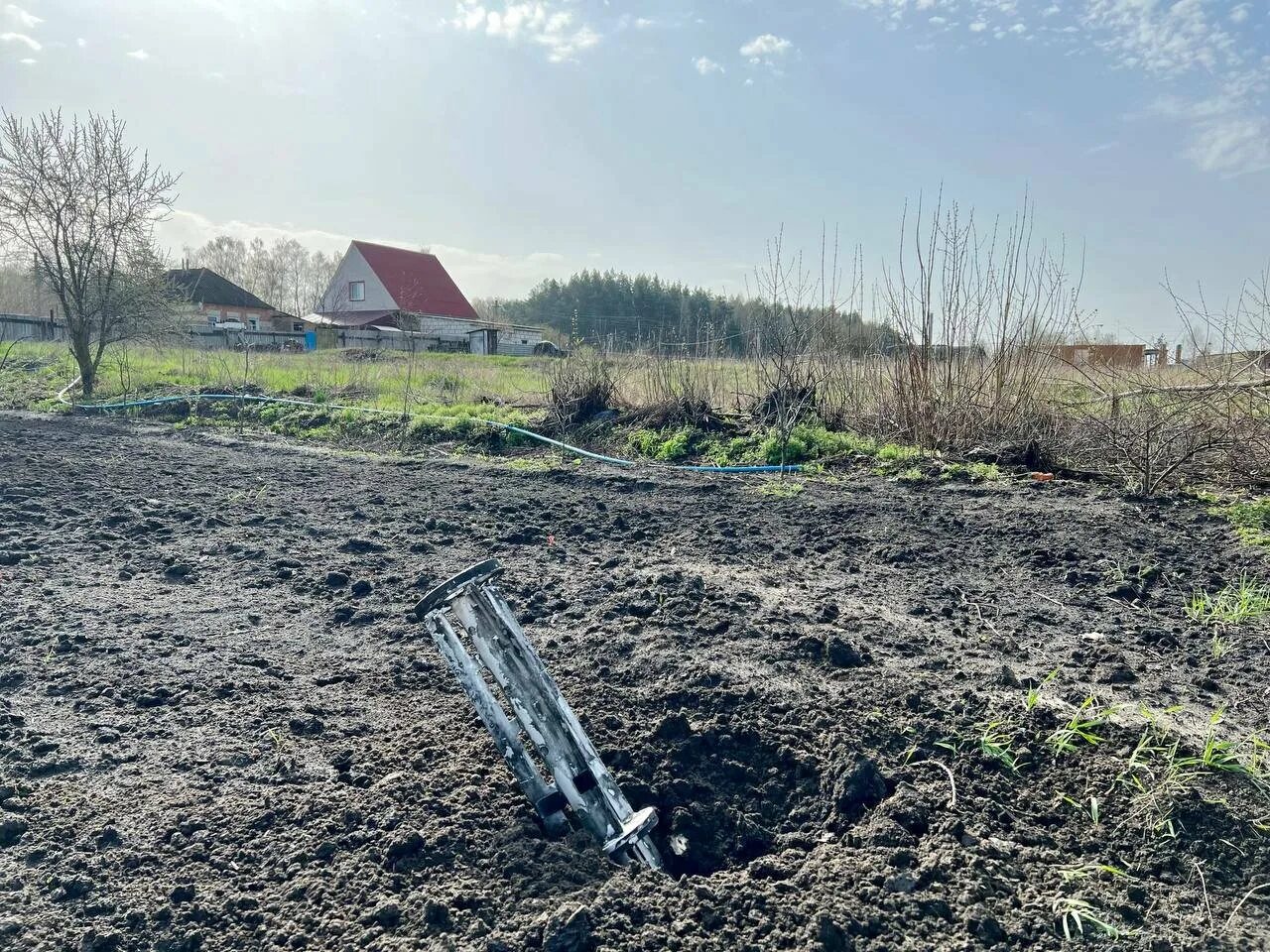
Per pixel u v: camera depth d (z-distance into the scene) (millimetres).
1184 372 8117
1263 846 2738
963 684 3760
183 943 2432
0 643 4367
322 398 13516
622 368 11711
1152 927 2494
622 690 3768
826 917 2494
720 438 9672
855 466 8477
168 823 2938
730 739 3385
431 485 8094
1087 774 3096
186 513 6855
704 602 4699
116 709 3732
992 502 6816
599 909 2535
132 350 22125
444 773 3221
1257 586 4859
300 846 2832
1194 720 3451
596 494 7684
